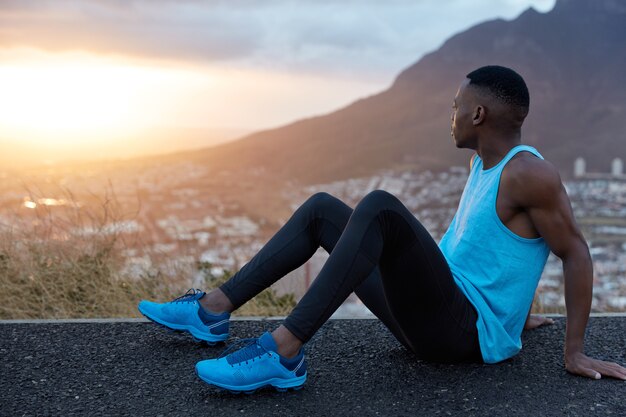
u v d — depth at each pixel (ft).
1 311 11.53
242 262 13.39
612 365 6.81
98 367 7.20
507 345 6.86
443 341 6.64
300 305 6.22
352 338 8.31
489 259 6.69
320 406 6.08
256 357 6.19
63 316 11.55
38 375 6.96
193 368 7.14
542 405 6.05
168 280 12.91
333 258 6.07
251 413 5.92
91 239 13.24
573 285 6.57
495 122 6.46
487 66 6.59
